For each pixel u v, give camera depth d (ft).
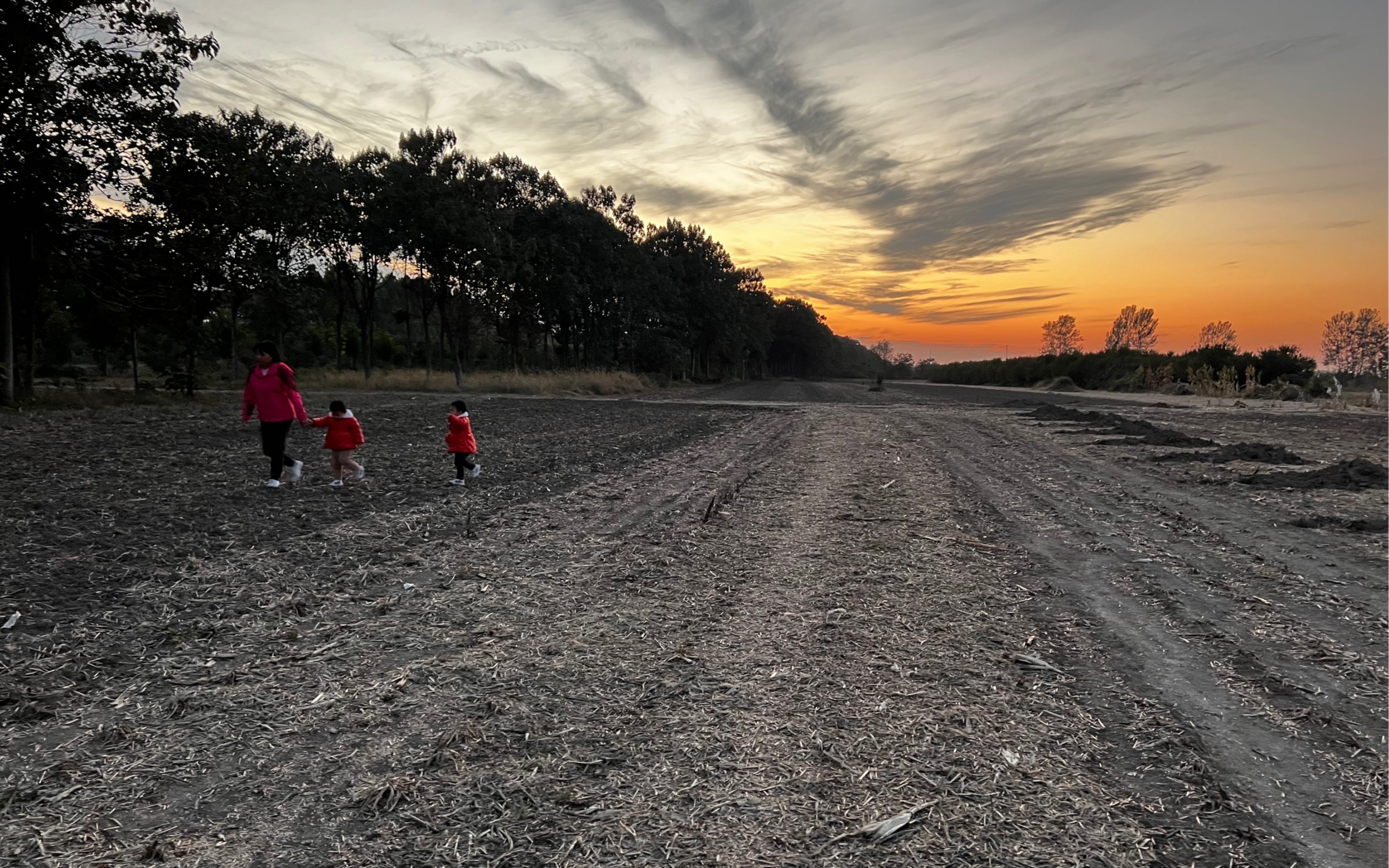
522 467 39.68
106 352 155.33
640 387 154.30
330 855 8.49
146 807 9.37
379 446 47.32
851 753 10.92
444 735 11.29
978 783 10.16
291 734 11.28
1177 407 98.84
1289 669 14.16
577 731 11.51
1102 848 8.76
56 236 67.31
